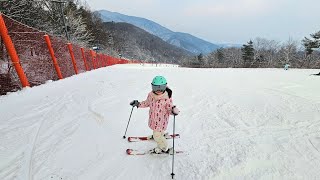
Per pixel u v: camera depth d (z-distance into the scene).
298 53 65.56
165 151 3.93
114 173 3.43
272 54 80.38
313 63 57.72
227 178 3.26
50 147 4.09
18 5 21.11
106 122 5.29
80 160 3.73
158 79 3.71
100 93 8.04
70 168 3.52
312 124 5.23
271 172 3.39
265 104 6.98
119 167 3.58
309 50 61.16
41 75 9.66
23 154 3.85
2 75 7.50
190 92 8.71
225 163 3.60
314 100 7.48
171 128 5.07
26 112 5.81
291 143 4.28
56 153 3.90
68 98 7.23
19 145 4.13
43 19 28.48
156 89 3.73
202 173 3.38
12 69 7.92
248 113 6.10
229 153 3.92
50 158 3.74
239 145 4.20
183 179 3.27
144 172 3.46
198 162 3.66
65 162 3.66
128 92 8.36
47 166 3.54
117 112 6.00
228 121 5.48
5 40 7.19
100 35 58.25
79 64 15.99
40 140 4.34
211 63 94.38
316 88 9.85
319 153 3.91
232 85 10.52
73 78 11.41
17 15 20.77
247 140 4.42
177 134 4.70
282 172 3.39
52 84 9.20
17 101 6.67
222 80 12.35
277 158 3.76
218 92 8.77
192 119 5.63
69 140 4.37
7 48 7.31
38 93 7.66
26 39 8.62
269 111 6.25
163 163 3.68
